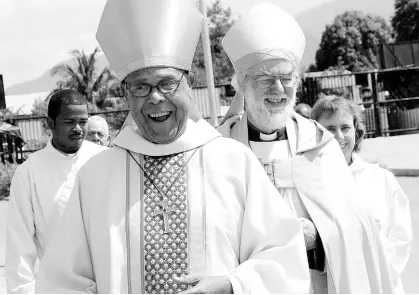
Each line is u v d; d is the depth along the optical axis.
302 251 2.73
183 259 2.71
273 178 3.55
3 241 10.19
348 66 37.38
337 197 3.48
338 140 3.99
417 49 28.30
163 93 2.73
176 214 2.75
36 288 2.78
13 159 25.55
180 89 2.78
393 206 4.02
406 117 26.84
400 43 28.36
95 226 2.77
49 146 4.23
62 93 4.20
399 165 16.45
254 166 2.83
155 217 2.75
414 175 15.04
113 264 2.69
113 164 2.87
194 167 2.82
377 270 3.50
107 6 2.88
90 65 39.50
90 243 2.78
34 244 4.09
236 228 2.75
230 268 2.71
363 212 3.52
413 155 18.00
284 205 2.79
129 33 2.77
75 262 2.78
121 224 2.76
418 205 11.18
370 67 37.19
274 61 3.45
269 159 3.58
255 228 2.72
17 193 4.10
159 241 2.72
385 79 27.19
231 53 3.65
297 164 3.54
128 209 2.78
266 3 3.65
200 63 30.75
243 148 2.88
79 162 4.20
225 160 2.83
